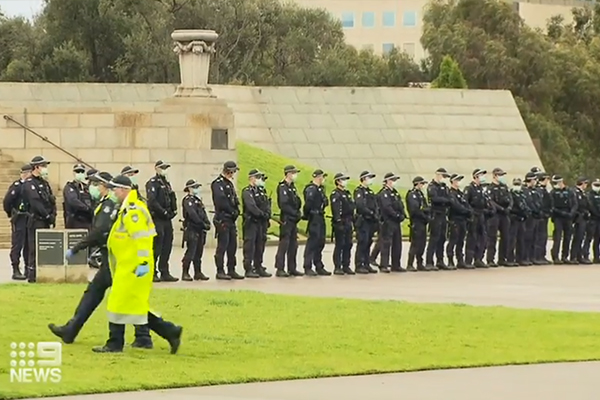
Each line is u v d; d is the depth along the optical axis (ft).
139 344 138.62
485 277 243.81
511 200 272.92
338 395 116.78
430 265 259.19
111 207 135.85
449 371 131.34
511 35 641.40
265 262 273.75
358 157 439.63
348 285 220.02
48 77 543.80
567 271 261.85
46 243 199.41
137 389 117.60
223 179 228.43
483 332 158.51
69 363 128.36
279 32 626.23
